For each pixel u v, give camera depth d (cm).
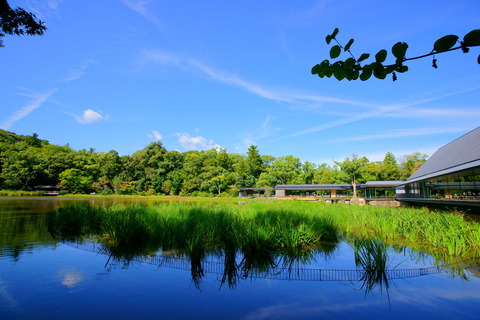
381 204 2839
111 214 1108
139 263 665
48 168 5150
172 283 540
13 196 4131
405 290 511
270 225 908
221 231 936
